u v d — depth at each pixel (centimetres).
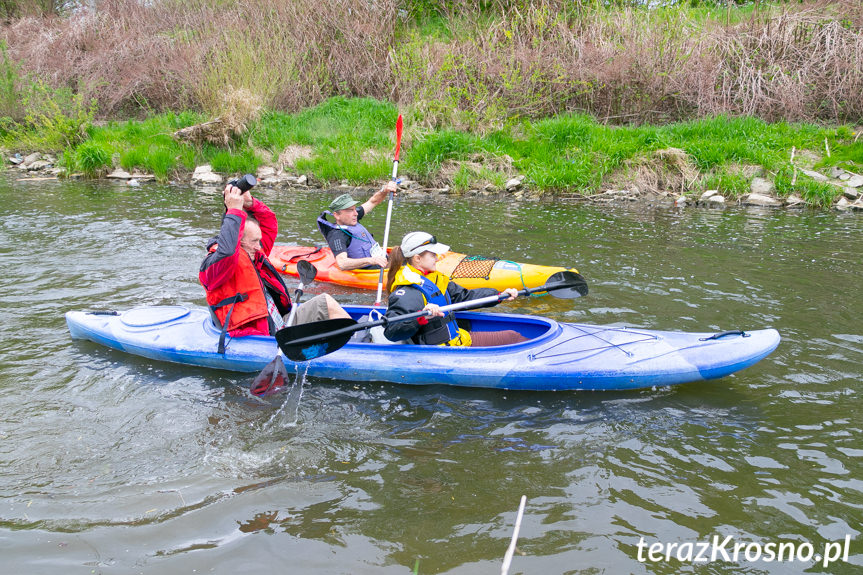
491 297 456
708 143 1158
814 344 487
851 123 1227
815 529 291
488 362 433
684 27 1357
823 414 390
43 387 425
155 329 486
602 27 1381
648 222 910
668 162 1149
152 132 1393
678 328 520
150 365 464
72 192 1093
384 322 430
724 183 1082
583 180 1127
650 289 614
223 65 1409
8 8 2017
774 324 527
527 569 266
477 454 354
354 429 381
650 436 371
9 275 643
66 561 271
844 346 484
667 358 429
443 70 1352
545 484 325
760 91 1248
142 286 620
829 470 334
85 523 295
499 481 328
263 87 1412
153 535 288
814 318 539
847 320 534
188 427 381
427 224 893
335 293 642
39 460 344
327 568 268
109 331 487
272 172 1254
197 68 1470
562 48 1378
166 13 1753
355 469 339
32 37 1755
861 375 438
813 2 1353
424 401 418
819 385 426
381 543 282
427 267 451
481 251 748
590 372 423
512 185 1151
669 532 289
